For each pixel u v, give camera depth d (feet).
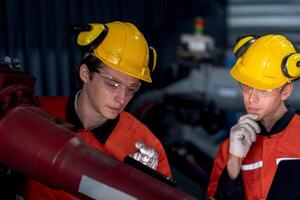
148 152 4.44
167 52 15.62
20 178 4.19
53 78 10.61
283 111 5.20
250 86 4.92
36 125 3.29
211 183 5.62
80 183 3.20
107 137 4.78
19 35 9.64
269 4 20.65
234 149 5.09
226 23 19.85
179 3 16.20
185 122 11.45
